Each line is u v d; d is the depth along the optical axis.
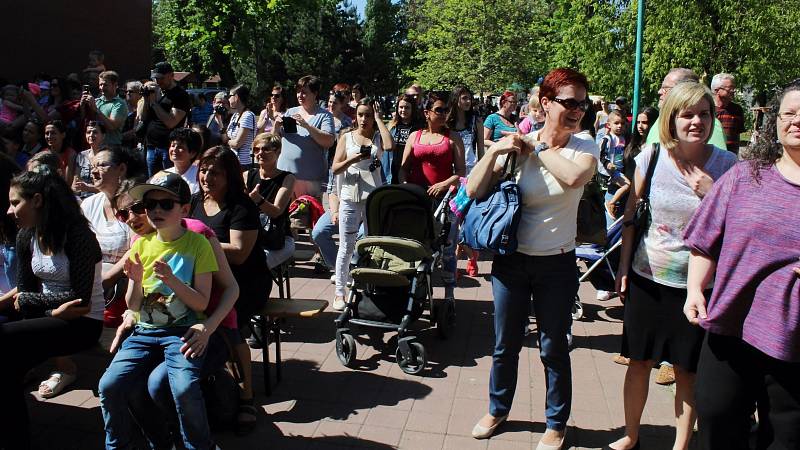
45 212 3.66
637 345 3.63
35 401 4.41
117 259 4.58
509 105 8.95
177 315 3.58
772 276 2.57
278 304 4.60
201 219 4.44
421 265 5.21
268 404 4.41
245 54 24.12
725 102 5.91
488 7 26.89
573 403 4.50
